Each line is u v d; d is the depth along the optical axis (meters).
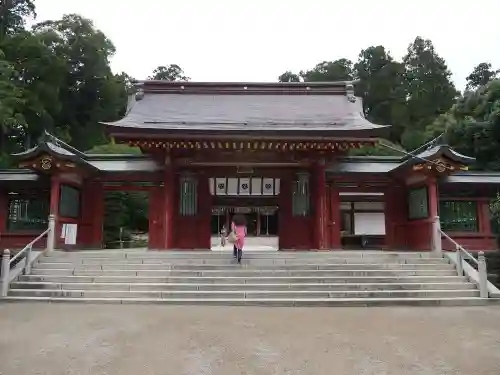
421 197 19.28
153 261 15.18
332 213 21.11
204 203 20.31
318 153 19.55
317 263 15.23
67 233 18.64
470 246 19.69
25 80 47.81
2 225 19.30
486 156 33.94
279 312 11.05
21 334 8.42
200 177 20.47
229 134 18.00
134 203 40.31
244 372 6.24
